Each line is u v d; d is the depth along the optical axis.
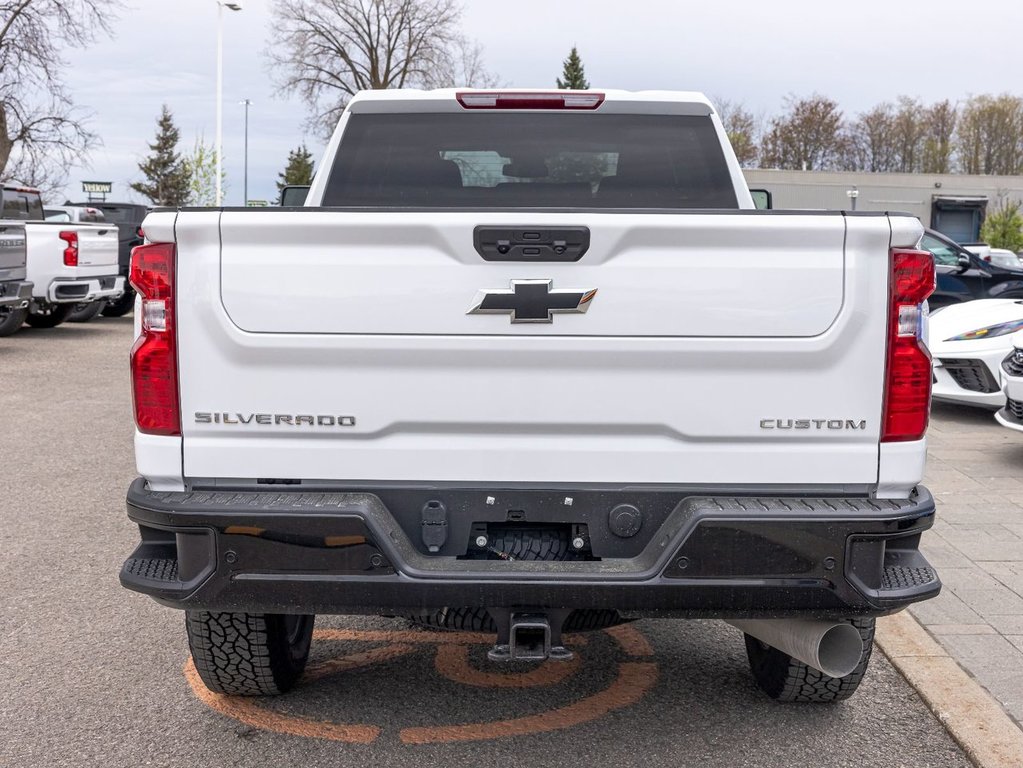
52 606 5.02
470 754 3.53
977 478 7.56
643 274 2.99
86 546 6.02
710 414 3.04
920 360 3.06
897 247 3.02
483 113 4.57
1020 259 43.69
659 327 3.00
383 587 2.96
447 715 3.84
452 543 3.10
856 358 3.04
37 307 17.20
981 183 63.22
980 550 5.79
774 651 3.86
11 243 14.70
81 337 17.88
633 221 2.96
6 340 17.06
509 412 3.04
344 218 2.95
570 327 2.99
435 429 3.06
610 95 4.57
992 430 9.48
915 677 4.11
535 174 4.59
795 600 3.00
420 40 57.56
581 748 3.58
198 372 3.03
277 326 3.00
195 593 3.00
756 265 2.99
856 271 3.00
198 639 3.64
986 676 4.12
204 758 3.49
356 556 2.96
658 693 4.06
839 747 3.60
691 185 4.62
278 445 3.06
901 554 3.18
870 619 3.56
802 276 3.00
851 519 2.96
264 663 3.71
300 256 2.99
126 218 22.59
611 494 3.08
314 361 3.02
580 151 4.59
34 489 7.38
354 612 3.02
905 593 3.01
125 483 7.58
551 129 4.57
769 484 3.09
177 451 3.06
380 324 2.99
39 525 6.45
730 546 2.97
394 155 4.57
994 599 5.00
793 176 62.16
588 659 4.43
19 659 4.36
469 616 3.25
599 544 3.10
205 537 2.98
